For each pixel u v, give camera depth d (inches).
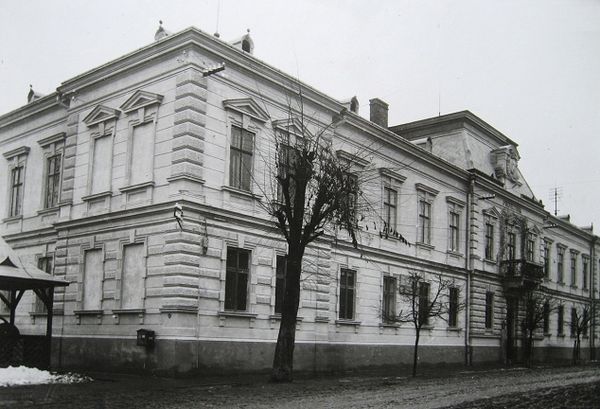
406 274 1272.1
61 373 797.9
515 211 1731.1
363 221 1165.7
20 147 1162.6
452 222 1466.5
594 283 2325.3
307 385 742.5
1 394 605.0
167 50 867.4
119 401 556.4
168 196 831.7
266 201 925.8
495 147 1765.5
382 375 1009.5
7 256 815.7
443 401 564.4
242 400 564.7
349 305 1125.7
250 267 901.8
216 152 864.3
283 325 787.4
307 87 1009.5
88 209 954.7
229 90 894.4
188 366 791.1
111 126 944.3
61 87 1033.5
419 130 1691.7
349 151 1139.9
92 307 918.4
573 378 942.4
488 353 1533.0
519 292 1646.2
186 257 806.5
